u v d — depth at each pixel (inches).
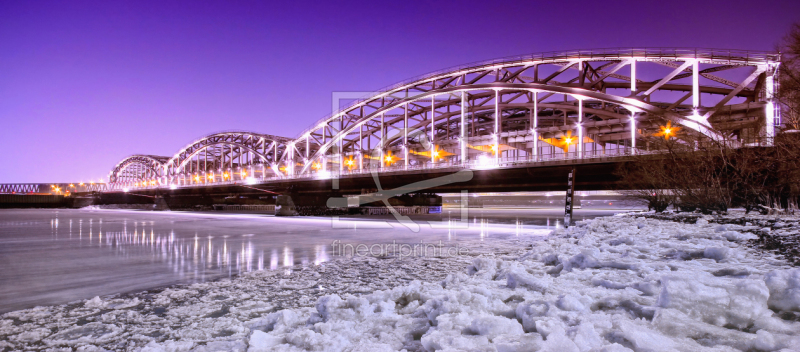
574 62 2190.0
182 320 258.8
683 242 388.8
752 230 454.3
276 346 169.8
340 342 165.0
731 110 1764.3
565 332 139.2
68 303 319.9
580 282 241.3
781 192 820.6
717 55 1787.6
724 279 191.0
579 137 2127.2
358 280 384.5
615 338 132.6
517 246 655.1
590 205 3518.7
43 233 1116.5
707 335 133.6
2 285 395.9
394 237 876.6
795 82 746.8
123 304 309.0
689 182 946.1
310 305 288.7
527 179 1779.0
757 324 140.3
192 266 506.9
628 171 1338.6
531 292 218.8
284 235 968.9
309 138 3725.4
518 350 127.7
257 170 4505.4
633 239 418.9
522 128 3147.1
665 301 158.7
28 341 225.3
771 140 845.8
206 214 2753.4
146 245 773.9
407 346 157.5
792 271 177.2
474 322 157.5
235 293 338.0
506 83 2354.8
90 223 1670.8
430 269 443.2
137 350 196.4
